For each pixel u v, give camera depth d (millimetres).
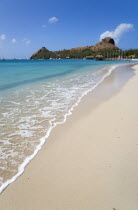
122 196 2453
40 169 3078
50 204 2375
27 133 4473
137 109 6055
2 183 2742
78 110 6234
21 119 5398
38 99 7832
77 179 2809
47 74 19359
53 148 3750
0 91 9578
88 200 2414
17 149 3732
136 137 4070
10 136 4312
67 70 25641
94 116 5582
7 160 3346
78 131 4539
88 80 13914
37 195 2525
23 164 3221
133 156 3346
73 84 12016
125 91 9078
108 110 6105
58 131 4566
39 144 3928
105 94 8617
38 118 5480
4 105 6859
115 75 17172
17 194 2545
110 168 3031
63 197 2480
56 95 8609
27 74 19328
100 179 2787
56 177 2869
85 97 8133
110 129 4578
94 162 3219
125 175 2852
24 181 2793
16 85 11680
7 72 21891
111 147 3697
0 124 5020
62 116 5652
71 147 3773
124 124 4844
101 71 22844
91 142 3951
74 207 2318
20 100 7637
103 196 2467
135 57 117750
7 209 2303
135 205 2309
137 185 2639
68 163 3223
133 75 16578
